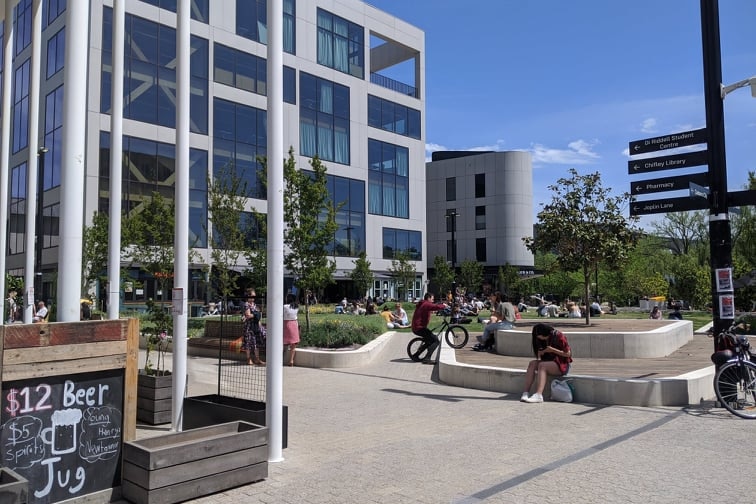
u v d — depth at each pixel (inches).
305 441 275.3
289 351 571.5
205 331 727.1
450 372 447.8
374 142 1863.9
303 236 673.0
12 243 1387.8
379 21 1888.5
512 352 567.2
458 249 2834.6
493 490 200.8
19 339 173.3
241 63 1449.3
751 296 914.1
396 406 362.3
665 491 197.3
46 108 1250.6
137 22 1223.5
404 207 1963.6
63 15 1199.6
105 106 1164.5
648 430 286.4
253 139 1455.5
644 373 427.5
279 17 246.7
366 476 218.8
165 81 1261.1
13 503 138.2
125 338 196.7
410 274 1860.2
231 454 204.7
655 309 978.7
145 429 307.9
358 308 1368.1
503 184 2728.8
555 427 297.3
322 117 1686.8
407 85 2025.1
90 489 186.9
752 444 257.8
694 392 353.1
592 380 363.3
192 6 1366.9
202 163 1346.0
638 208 387.2
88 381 188.5
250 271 730.2
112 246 348.2
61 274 222.1
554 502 188.4
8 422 171.0
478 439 274.5
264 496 197.3
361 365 561.3
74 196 225.8
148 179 1219.2
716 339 340.8
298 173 690.2
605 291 1569.9
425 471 224.4
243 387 437.4
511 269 2362.2
